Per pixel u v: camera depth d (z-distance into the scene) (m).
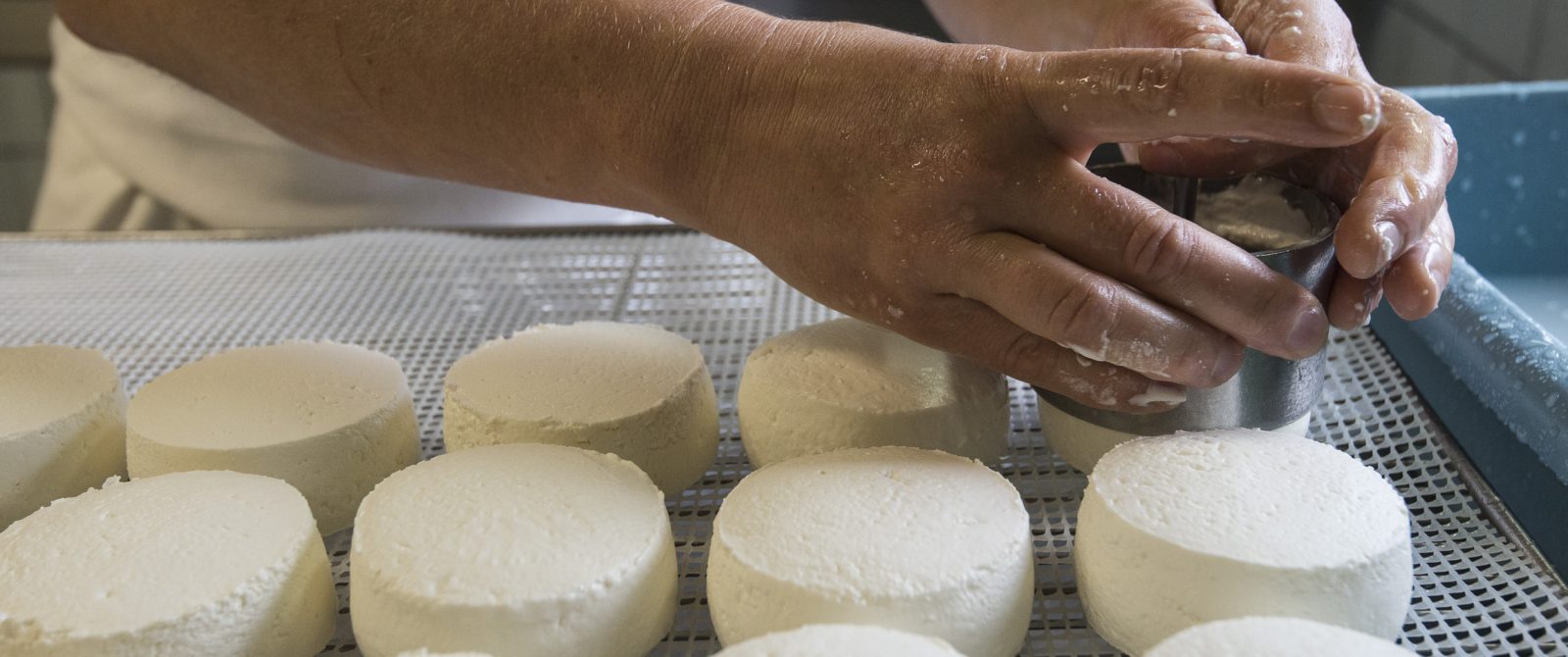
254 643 0.70
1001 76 0.70
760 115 0.77
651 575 0.72
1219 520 0.71
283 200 1.57
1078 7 0.98
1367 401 0.95
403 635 0.68
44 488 0.88
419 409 1.02
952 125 0.71
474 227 1.37
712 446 0.94
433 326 1.16
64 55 1.59
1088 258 0.70
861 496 0.75
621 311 1.17
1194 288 0.69
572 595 0.68
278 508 0.77
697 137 0.80
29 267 1.29
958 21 1.23
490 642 0.67
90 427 0.91
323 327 1.15
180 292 1.23
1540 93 1.28
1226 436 0.80
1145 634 0.71
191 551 0.72
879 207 0.73
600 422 0.86
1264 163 0.87
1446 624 0.72
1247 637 0.62
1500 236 1.34
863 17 1.83
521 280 1.24
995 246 0.71
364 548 0.72
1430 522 0.81
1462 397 0.89
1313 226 0.83
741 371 1.06
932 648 0.61
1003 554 0.70
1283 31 0.87
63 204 1.64
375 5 0.91
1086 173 0.70
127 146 1.56
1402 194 0.68
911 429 0.85
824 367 0.90
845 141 0.74
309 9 0.93
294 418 0.88
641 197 0.88
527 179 0.94
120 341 1.12
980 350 0.77
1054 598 0.78
